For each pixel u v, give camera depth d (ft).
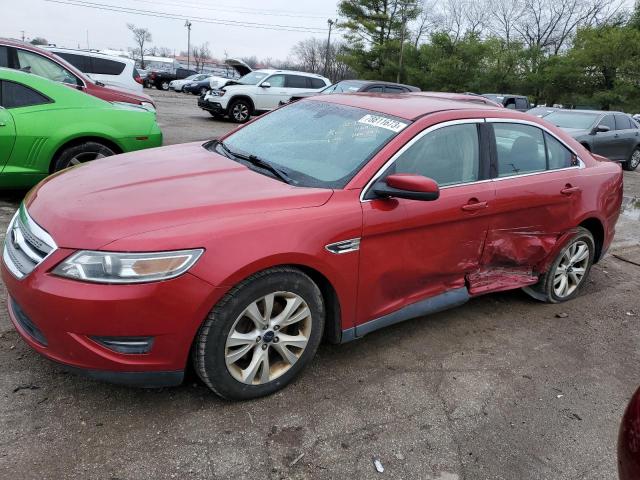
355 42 148.56
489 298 14.80
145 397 8.93
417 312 11.11
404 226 10.07
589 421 9.64
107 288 7.45
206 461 7.70
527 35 181.27
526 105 78.23
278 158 10.98
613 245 21.63
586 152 14.82
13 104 17.26
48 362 9.58
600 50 123.44
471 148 11.59
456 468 8.13
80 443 7.80
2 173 17.10
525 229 12.70
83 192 9.04
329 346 11.19
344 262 9.37
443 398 9.80
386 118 11.10
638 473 5.25
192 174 9.96
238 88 54.65
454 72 133.90
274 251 8.32
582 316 14.19
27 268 7.97
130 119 19.16
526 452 8.66
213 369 8.37
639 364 11.98
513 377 10.78
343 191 9.53
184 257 7.70
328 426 8.70
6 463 7.29
